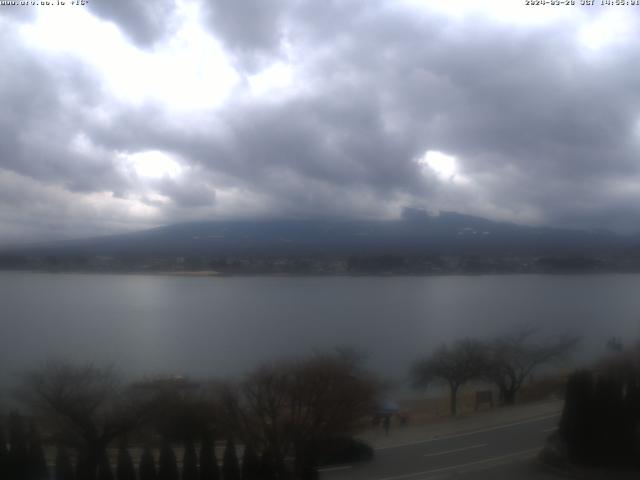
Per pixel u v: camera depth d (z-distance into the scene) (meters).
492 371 32.56
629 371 21.59
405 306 82.50
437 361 33.62
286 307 84.31
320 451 19.97
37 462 16.80
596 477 17.84
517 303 82.06
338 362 28.44
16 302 93.06
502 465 19.38
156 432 21.64
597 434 18.56
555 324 59.03
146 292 106.75
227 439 19.08
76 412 21.02
